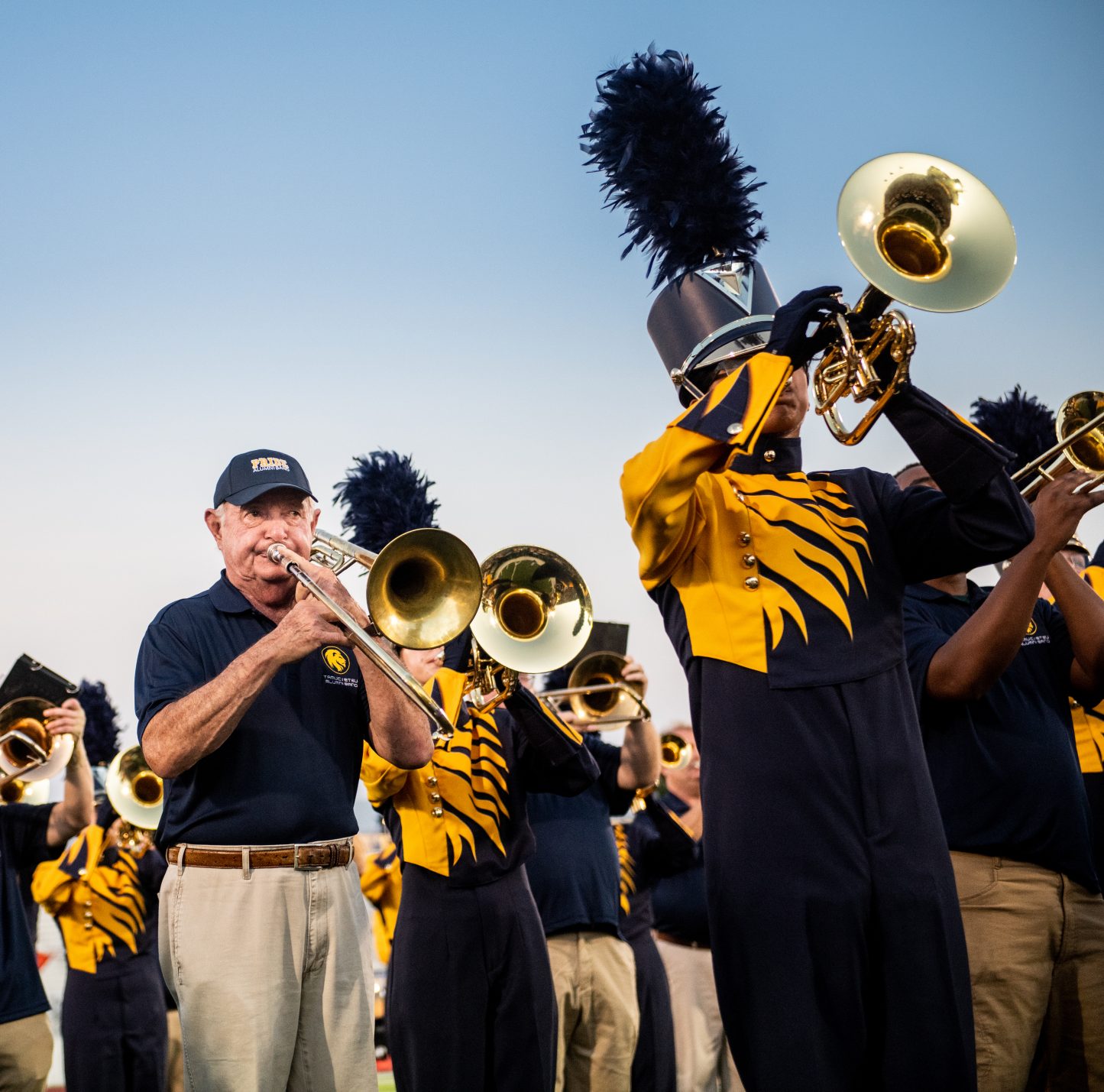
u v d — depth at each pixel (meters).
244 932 3.22
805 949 2.37
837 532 2.65
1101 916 3.33
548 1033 3.99
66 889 6.45
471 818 4.06
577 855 5.00
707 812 2.51
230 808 3.29
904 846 2.42
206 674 3.51
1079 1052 3.32
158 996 6.58
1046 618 3.61
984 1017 3.26
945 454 2.54
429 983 3.92
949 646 3.23
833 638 2.52
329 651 3.59
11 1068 4.88
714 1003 6.06
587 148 3.16
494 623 4.23
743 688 2.51
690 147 3.02
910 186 2.61
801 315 2.51
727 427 2.44
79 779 5.58
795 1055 2.34
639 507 2.54
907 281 2.48
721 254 2.99
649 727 5.22
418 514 5.01
